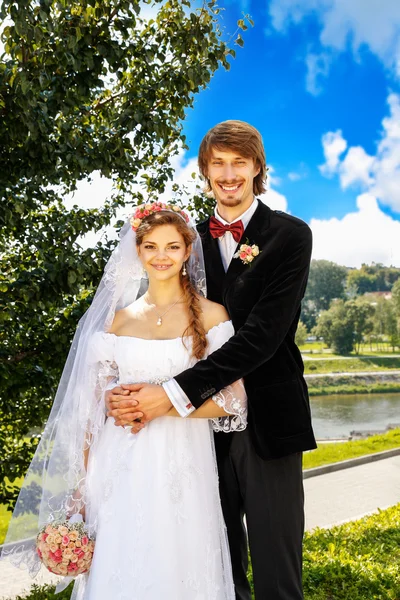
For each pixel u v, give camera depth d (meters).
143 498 2.20
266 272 2.48
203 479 2.30
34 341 4.04
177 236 2.42
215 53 3.68
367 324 43.44
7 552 2.38
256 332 2.34
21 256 4.09
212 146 2.52
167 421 2.29
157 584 2.11
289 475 2.48
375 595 3.64
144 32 3.87
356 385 35.44
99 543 2.20
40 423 4.44
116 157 3.70
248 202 2.63
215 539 2.28
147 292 2.56
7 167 3.48
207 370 2.26
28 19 2.93
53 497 2.34
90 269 3.53
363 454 11.93
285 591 2.45
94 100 4.04
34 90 3.04
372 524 5.45
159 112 3.76
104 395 2.40
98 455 2.36
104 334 2.45
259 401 2.47
